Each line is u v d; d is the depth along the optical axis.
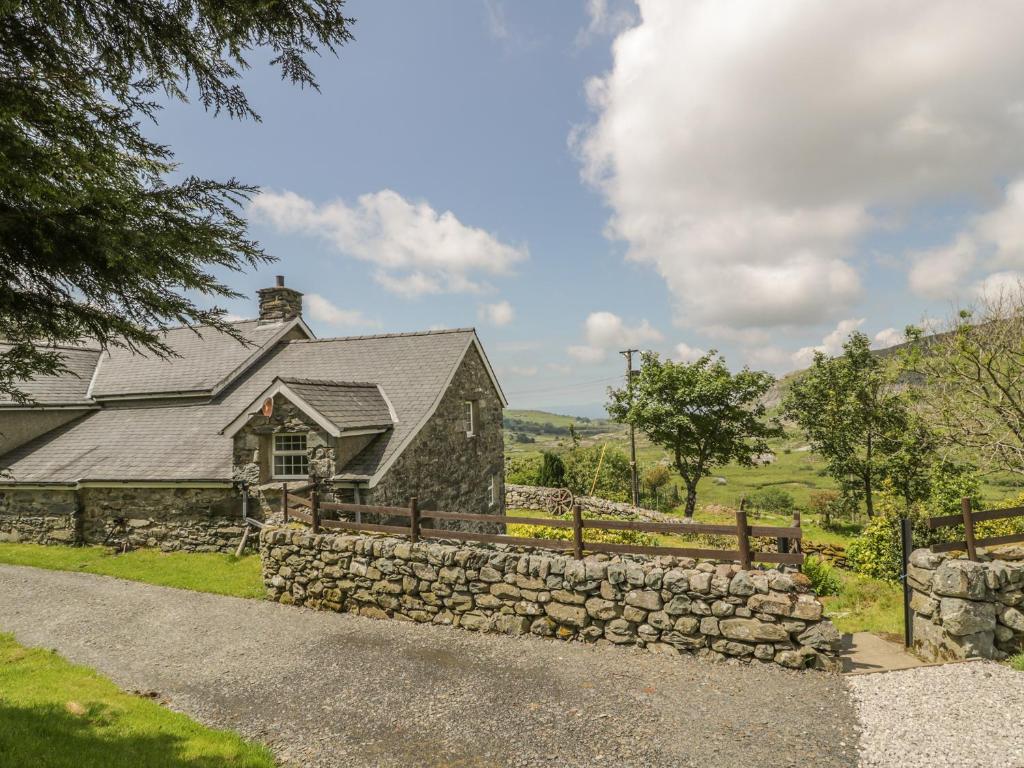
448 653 7.92
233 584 11.73
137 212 4.48
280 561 10.74
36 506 15.73
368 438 14.55
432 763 5.25
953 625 6.66
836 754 5.04
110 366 21.16
